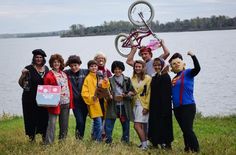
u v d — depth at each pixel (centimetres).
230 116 1764
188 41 18712
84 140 1084
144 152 991
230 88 3975
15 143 1085
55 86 1015
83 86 1080
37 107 1061
